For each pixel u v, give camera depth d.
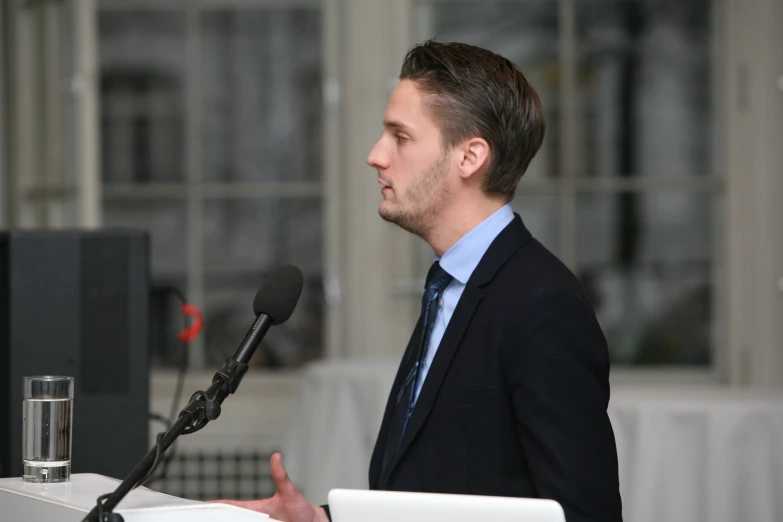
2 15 16.25
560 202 16.14
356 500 4.10
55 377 5.04
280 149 16.83
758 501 10.88
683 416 11.12
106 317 7.36
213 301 16.86
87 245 7.36
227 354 16.78
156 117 16.86
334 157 16.70
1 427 7.30
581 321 4.97
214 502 4.38
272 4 16.73
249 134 16.84
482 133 5.39
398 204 5.50
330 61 16.66
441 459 5.14
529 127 5.52
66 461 5.02
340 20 16.61
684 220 16.09
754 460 10.95
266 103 16.81
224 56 16.83
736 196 15.85
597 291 16.17
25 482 4.96
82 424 7.29
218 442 16.47
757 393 12.00
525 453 4.91
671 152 16.06
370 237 16.41
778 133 15.70
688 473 11.05
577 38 16.11
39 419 4.94
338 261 16.69
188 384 16.59
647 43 16.06
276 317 4.93
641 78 16.09
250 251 16.86
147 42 16.83
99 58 16.84
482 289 5.27
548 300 5.01
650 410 11.16
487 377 5.07
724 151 15.95
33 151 14.99
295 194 16.81
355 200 16.47
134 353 7.38
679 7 16.00
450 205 5.49
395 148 5.52
